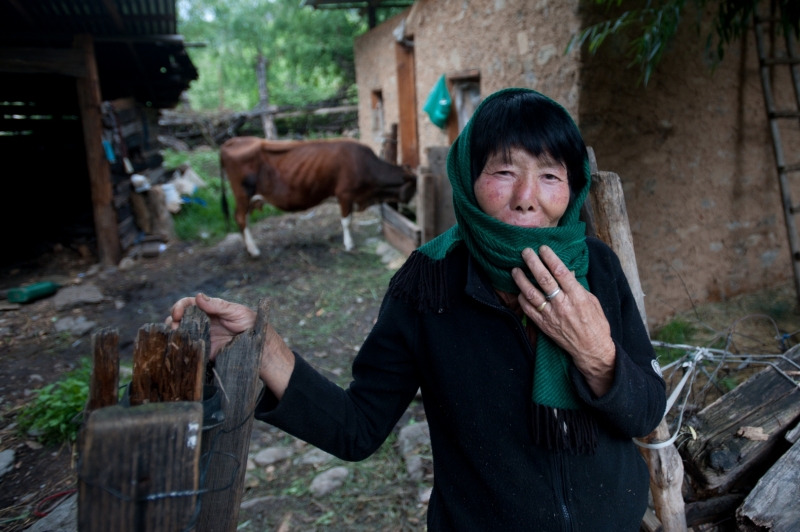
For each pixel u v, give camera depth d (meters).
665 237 3.69
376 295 5.16
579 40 2.96
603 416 0.98
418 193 5.26
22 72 6.04
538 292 0.96
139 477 0.72
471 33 4.85
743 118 3.78
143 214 7.50
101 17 6.04
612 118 3.36
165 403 0.76
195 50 24.38
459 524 1.07
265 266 6.16
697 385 2.84
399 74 7.12
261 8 17.38
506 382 1.02
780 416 1.88
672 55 3.42
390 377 1.13
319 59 16.23
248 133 16.69
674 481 1.63
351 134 15.86
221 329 1.05
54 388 3.73
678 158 3.62
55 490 2.67
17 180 7.45
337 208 8.87
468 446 1.04
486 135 1.03
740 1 2.65
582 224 1.08
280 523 2.44
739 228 3.99
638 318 1.14
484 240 1.01
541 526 1.01
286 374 1.06
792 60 3.64
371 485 2.66
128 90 8.35
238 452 1.00
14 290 5.32
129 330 4.71
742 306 3.93
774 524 1.54
